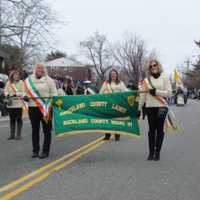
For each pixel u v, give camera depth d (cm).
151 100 686
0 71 3142
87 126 709
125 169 627
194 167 648
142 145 873
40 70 712
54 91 716
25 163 675
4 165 660
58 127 711
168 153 780
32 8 2381
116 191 504
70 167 642
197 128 1285
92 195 486
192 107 2778
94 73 7844
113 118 711
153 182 550
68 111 713
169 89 684
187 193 500
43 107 704
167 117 699
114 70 948
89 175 586
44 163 674
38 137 729
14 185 531
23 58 3309
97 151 795
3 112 1661
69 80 1998
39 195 485
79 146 860
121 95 707
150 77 688
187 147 862
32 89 708
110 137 1001
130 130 714
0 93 1627
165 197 482
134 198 476
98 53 7750
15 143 912
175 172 611
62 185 531
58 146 862
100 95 710
